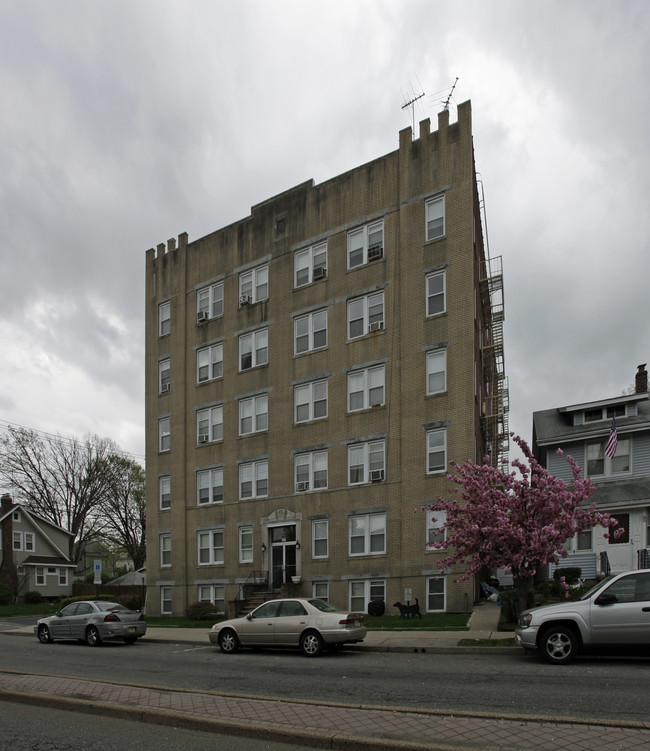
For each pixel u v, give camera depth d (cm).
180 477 3641
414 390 2830
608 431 2731
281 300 3359
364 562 2823
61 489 6225
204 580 3409
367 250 3083
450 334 2769
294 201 3400
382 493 2833
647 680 1106
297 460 3153
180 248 3912
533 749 694
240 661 1599
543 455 3381
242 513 3312
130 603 4044
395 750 708
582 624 1315
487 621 2100
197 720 845
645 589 1303
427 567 2650
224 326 3600
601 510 2638
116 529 6612
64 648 2059
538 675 1197
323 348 3145
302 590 2994
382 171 3097
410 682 1173
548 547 1661
